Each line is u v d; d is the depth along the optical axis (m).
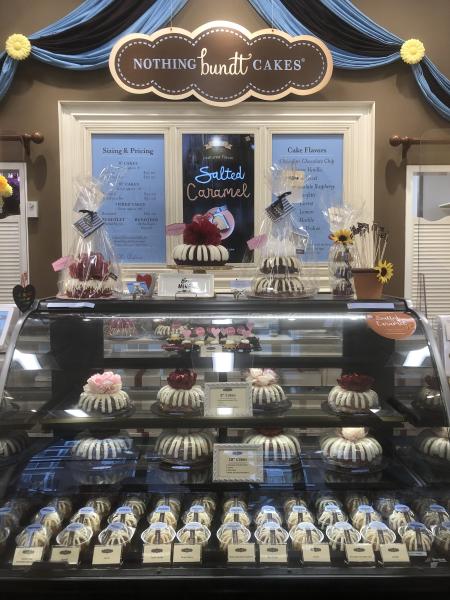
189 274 2.16
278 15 3.01
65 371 2.08
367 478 2.01
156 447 2.12
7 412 1.90
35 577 1.68
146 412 2.04
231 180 3.08
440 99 3.10
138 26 2.99
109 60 2.95
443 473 1.96
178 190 3.08
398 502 1.99
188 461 2.04
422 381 1.97
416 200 3.07
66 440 2.11
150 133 3.05
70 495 1.96
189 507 1.99
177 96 2.98
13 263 3.01
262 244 2.21
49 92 3.04
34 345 1.98
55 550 1.76
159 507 1.96
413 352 1.99
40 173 3.06
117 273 2.29
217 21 2.95
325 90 3.09
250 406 2.02
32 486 1.97
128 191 3.09
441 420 1.88
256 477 1.98
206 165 3.07
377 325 1.99
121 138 3.06
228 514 1.93
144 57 2.95
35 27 3.02
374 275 2.13
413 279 3.12
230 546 1.78
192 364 2.08
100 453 2.06
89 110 3.03
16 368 1.94
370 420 2.00
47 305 2.02
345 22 3.03
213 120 3.05
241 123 3.05
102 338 2.09
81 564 1.74
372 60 3.05
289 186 2.33
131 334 2.09
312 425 2.00
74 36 2.99
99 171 3.07
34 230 3.08
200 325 2.08
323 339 2.06
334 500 1.99
